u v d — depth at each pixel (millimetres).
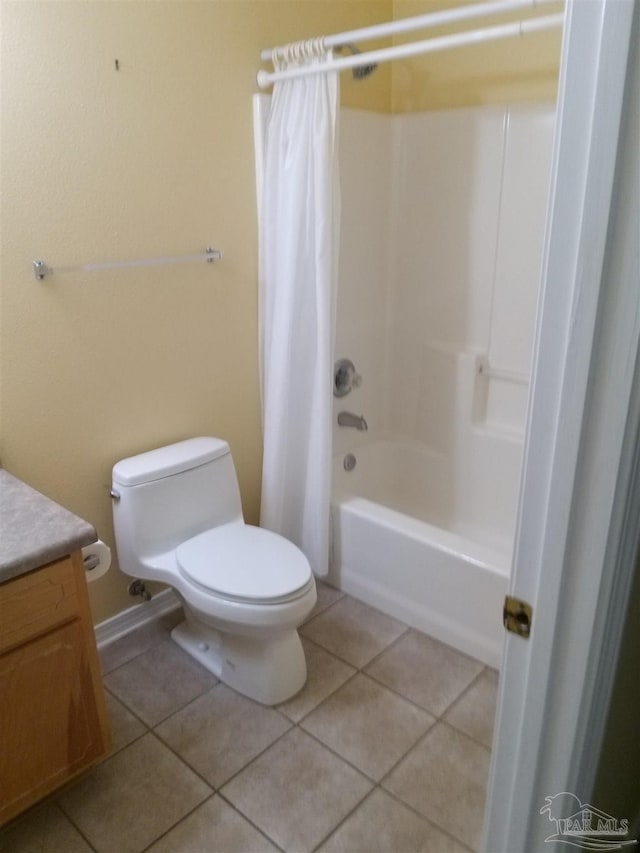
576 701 812
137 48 1865
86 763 1612
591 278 649
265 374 2420
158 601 2402
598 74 597
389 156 2754
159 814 1656
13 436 1862
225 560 1978
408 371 2949
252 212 2291
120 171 1908
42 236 1786
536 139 2348
